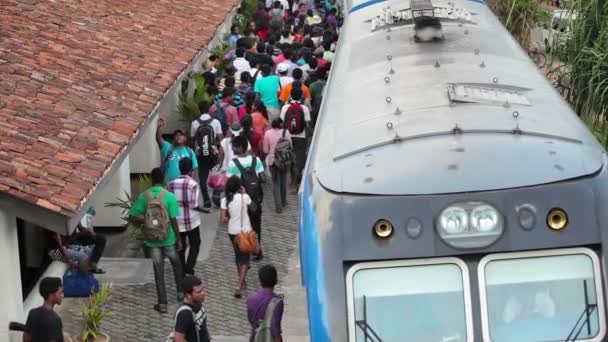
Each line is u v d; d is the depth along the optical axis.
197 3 46.56
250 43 49.53
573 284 16.62
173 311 28.98
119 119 29.19
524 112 19.41
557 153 17.45
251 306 22.39
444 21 27.08
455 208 16.70
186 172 30.22
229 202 29.80
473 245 16.64
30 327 23.08
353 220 16.91
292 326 28.09
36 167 24.70
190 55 37.97
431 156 17.61
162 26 40.47
